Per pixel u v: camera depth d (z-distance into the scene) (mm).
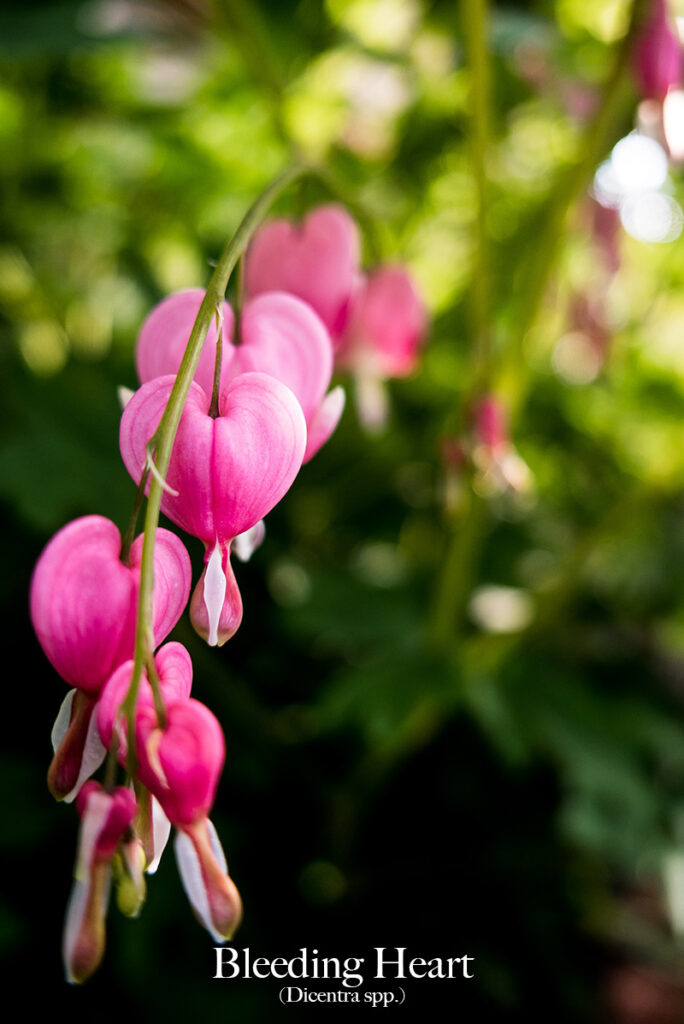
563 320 758
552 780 835
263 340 347
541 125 862
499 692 721
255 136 791
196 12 679
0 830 643
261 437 321
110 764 309
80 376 733
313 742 760
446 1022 735
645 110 473
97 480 674
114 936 646
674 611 855
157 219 859
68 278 881
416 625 732
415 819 811
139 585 313
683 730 779
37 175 826
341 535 833
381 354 494
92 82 801
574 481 863
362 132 811
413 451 814
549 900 804
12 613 689
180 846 308
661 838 707
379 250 480
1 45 626
